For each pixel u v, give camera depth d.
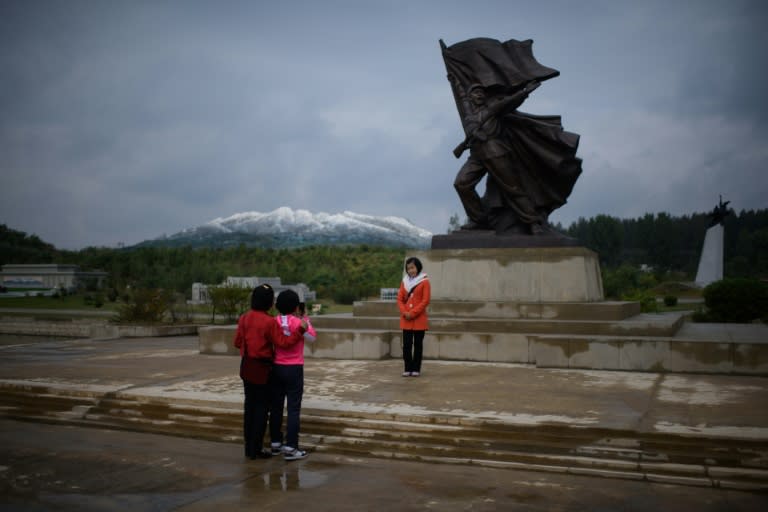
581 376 9.28
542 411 6.71
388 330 12.01
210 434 6.89
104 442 6.71
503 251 12.77
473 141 13.34
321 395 7.77
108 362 11.62
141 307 23.02
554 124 13.26
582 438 5.88
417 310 9.20
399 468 5.64
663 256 101.69
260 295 6.05
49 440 6.82
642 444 5.67
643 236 106.06
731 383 8.56
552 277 12.39
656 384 8.50
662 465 5.29
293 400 5.93
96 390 8.34
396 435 6.30
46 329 26.09
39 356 13.07
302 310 6.46
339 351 11.52
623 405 7.03
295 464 5.82
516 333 11.28
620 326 10.98
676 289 60.50
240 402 7.43
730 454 5.36
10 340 26.70
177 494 5.00
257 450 5.97
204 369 10.45
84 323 25.56
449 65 13.90
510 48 13.52
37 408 8.18
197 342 17.53
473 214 13.68
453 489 5.03
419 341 9.28
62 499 4.91
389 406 7.04
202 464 5.84
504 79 13.22
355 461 5.88
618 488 5.00
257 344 5.92
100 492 5.07
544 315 11.94
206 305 35.00
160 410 7.62
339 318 12.80
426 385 8.49
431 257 13.23
